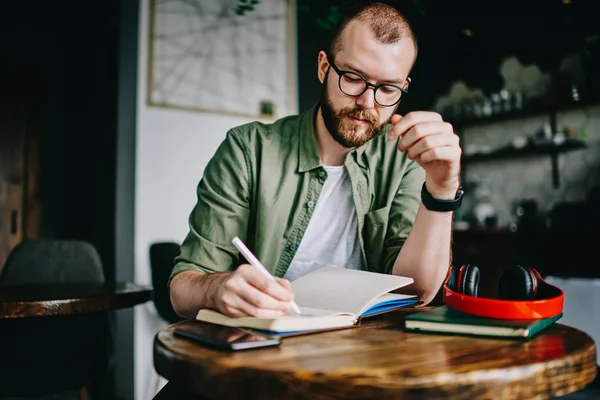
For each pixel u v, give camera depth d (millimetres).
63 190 3777
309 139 1394
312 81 3701
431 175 1034
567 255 2879
